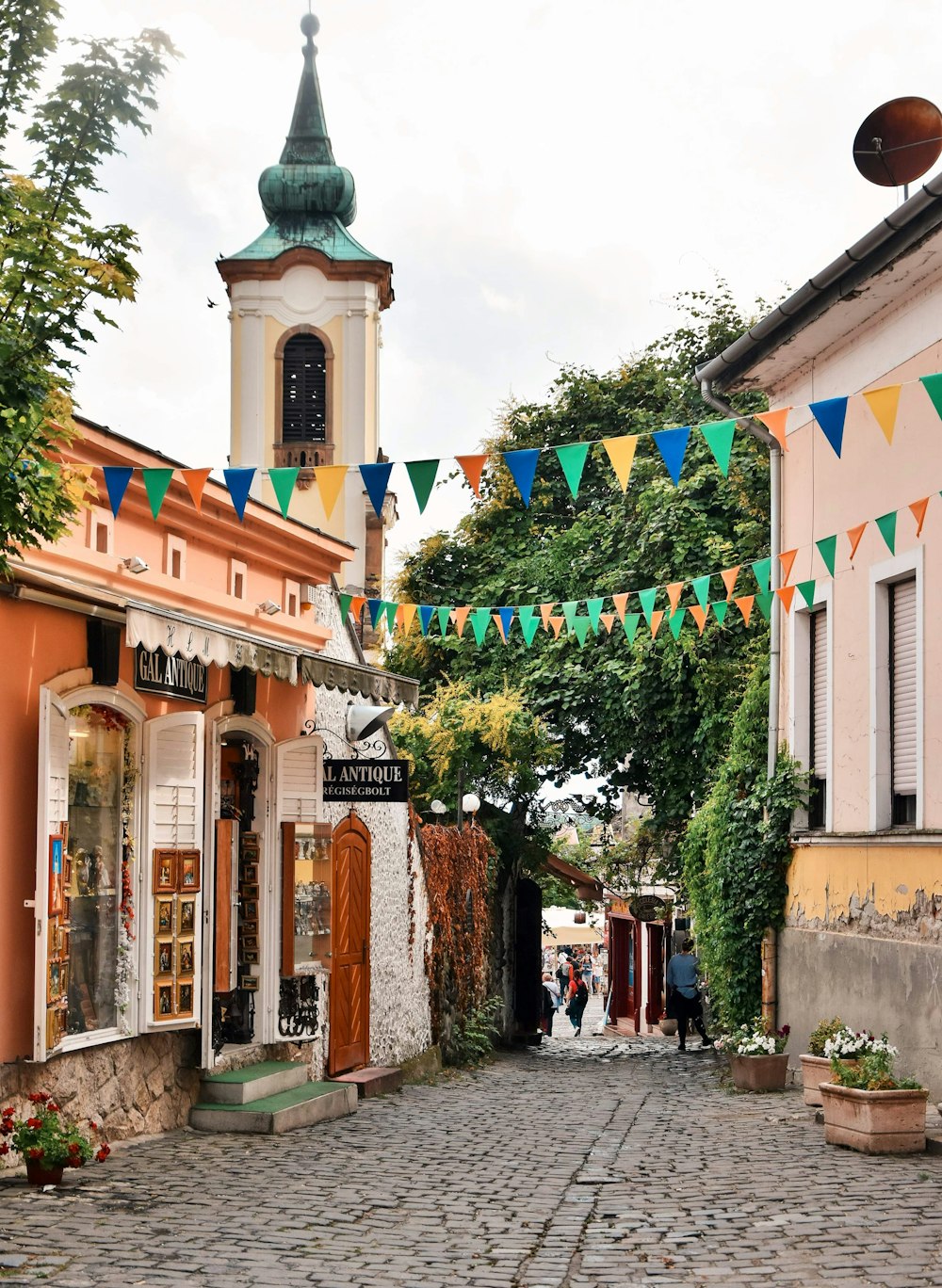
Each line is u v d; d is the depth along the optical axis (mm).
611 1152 10578
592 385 27922
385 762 14070
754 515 22859
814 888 14984
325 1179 9281
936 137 12617
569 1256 7211
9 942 9312
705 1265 6969
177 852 11164
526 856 24734
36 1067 9492
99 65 7336
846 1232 7484
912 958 12359
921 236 11609
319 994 14375
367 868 15734
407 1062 16938
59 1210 7988
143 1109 10867
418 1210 8359
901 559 13070
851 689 14172
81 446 10367
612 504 26359
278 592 14242
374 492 9273
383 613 15336
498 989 24688
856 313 13570
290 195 41719
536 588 25625
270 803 13367
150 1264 6875
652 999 30297
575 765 25312
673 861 26062
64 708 9750
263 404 40750
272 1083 12438
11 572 8914
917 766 12617
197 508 9648
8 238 7113
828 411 8836
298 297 40969
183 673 11578
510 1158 10328
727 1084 15828
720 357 15453
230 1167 9625
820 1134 10930
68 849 10102
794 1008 15438
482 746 24094
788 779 15602
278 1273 6793
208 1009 11602
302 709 14047
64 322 7273
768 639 21453
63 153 7395
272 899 13328
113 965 10672
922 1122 9938
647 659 23422
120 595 9984
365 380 40781
